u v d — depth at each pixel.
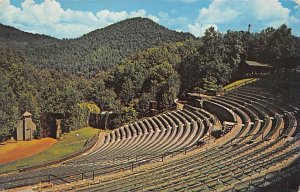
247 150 25.77
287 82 54.00
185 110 59.00
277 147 24.41
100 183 25.11
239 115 44.41
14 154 55.25
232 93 58.44
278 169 18.16
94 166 34.00
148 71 93.00
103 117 77.62
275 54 74.94
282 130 31.20
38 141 65.06
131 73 94.69
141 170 27.73
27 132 66.06
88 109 79.56
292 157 19.91
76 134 70.56
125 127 61.50
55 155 53.81
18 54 111.06
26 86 85.62
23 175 32.97
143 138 49.72
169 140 43.03
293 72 63.34
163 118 57.62
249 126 37.84
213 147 32.53
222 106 50.31
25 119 66.06
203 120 48.66
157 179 22.34
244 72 78.62
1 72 83.19
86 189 23.23
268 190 15.11
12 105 68.62
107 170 29.92
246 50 79.75
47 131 69.50
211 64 74.69
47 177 30.33
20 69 93.88
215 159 25.39
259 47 81.19
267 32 85.31
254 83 61.16
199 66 77.62
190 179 20.08
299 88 48.62
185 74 80.75
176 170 24.64
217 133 39.78
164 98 73.69
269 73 74.38
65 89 81.50
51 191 25.25
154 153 36.00
